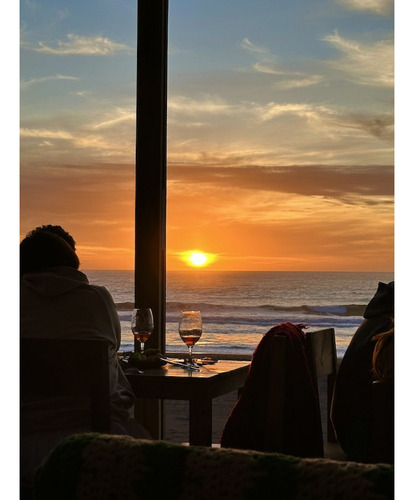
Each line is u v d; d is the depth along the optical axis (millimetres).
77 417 2783
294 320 19375
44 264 3041
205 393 3020
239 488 980
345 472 966
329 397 3520
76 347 2682
